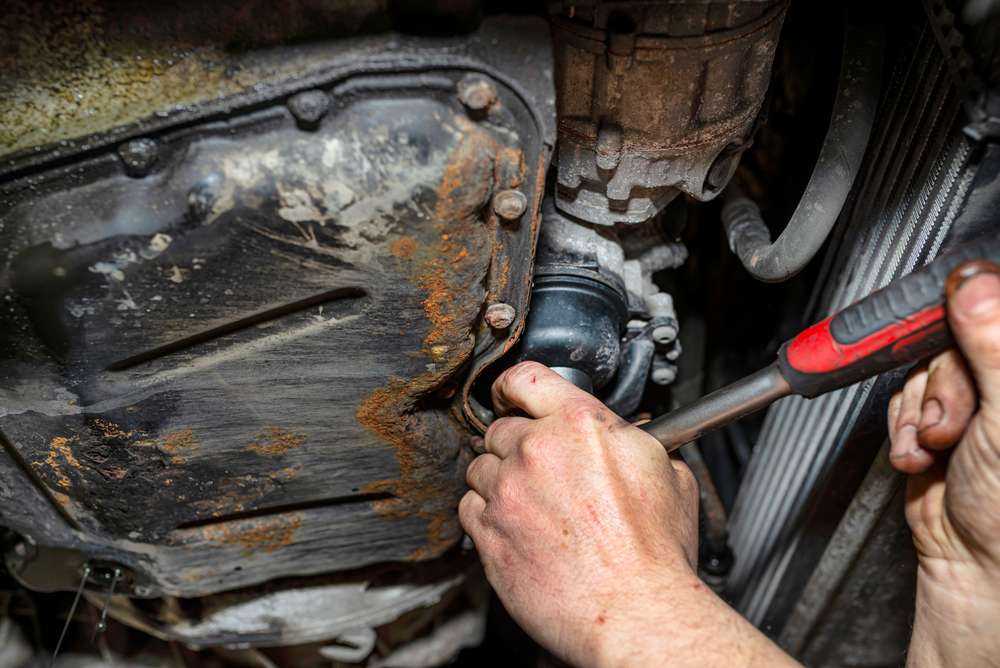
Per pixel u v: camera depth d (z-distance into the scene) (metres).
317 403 0.70
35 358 0.60
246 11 0.53
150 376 0.65
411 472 0.81
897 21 0.87
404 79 0.52
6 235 0.53
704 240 1.22
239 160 0.52
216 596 1.06
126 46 0.54
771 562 1.35
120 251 0.54
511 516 0.69
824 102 1.02
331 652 1.23
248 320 0.62
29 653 1.35
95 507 0.77
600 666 0.60
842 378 0.61
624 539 0.63
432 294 0.61
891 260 0.86
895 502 1.02
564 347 0.77
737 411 0.68
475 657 1.68
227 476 0.76
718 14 0.58
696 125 0.66
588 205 0.77
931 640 0.69
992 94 0.65
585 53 0.61
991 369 0.50
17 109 0.54
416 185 0.54
